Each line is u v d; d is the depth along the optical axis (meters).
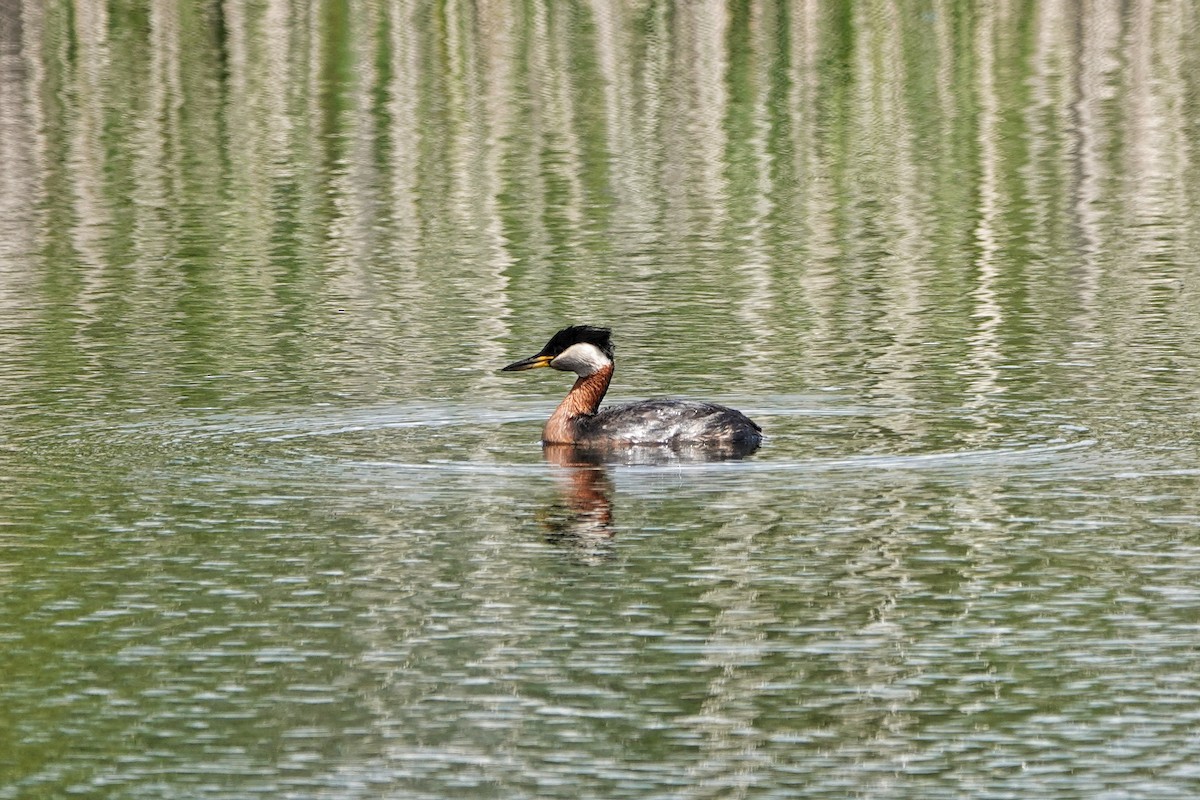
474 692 13.26
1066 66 47.59
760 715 12.84
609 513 17.16
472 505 17.45
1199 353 23.31
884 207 34.16
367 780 11.94
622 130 40.91
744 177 36.78
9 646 14.14
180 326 25.44
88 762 12.27
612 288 27.89
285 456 19.08
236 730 12.66
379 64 47.47
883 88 45.22
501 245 31.12
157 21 51.97
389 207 34.16
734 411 19.62
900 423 20.16
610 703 13.04
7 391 21.80
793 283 28.22
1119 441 19.23
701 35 50.75
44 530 16.70
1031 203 34.47
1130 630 14.23
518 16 52.78
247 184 36.00
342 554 16.06
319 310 26.44
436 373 22.72
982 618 14.51
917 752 12.26
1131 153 38.88
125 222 32.94
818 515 16.97
